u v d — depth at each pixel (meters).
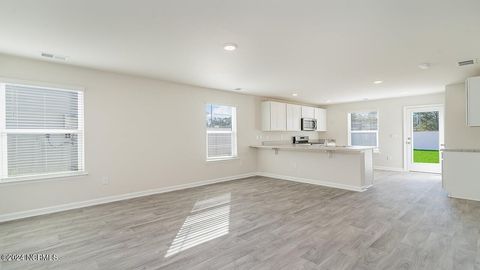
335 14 2.18
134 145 4.40
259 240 2.60
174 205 3.90
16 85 3.33
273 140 7.30
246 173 6.46
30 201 3.40
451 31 2.53
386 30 2.52
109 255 2.30
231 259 2.21
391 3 1.99
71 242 2.58
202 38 2.72
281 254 2.29
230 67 3.89
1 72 3.20
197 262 2.16
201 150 5.44
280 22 2.34
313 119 8.02
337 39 2.76
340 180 5.07
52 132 3.60
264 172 6.62
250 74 4.34
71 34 2.59
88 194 3.89
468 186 4.10
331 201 4.06
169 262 2.17
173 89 4.98
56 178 3.58
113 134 4.15
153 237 2.69
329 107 8.80
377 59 3.48
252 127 6.65
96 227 2.99
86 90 3.88
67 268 2.09
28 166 3.42
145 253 2.34
